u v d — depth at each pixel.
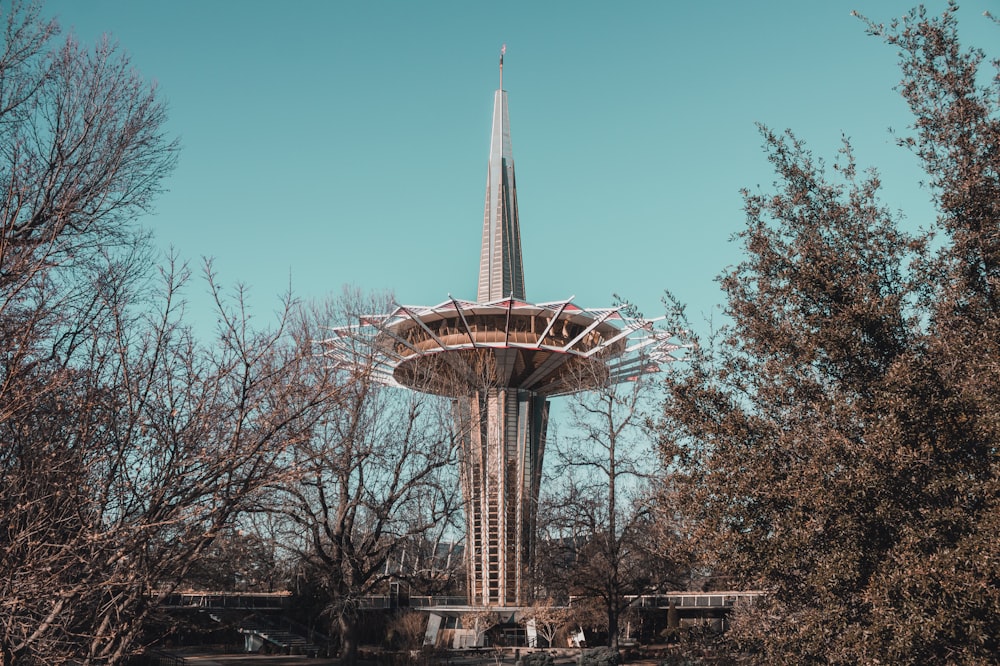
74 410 11.96
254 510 14.55
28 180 13.45
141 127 14.88
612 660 36.38
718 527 14.66
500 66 98.38
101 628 11.34
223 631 54.34
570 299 59.41
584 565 37.56
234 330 12.81
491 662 48.06
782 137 16.44
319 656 47.00
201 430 11.57
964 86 14.88
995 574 11.05
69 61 14.39
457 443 32.16
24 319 12.13
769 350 15.64
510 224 91.19
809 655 13.58
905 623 11.26
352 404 24.20
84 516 11.36
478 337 63.47
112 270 13.39
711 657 16.34
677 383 16.17
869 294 14.40
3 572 10.41
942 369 13.06
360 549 30.36
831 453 13.12
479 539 64.50
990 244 13.95
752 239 16.03
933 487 12.01
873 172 15.88
